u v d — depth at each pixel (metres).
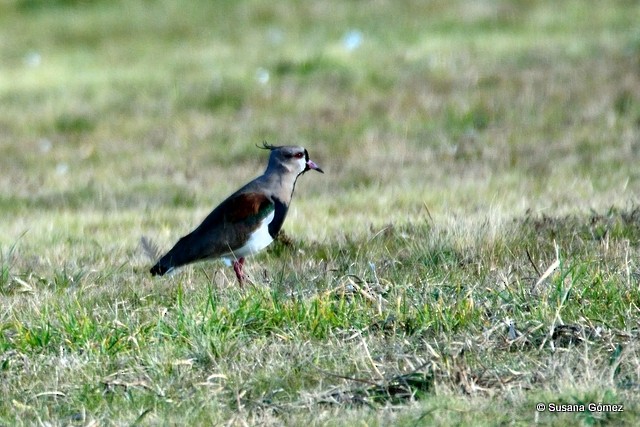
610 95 22.77
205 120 24.06
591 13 29.09
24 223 16.44
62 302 10.99
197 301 10.61
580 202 15.09
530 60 25.67
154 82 27.12
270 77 26.50
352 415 8.12
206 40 30.61
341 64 26.69
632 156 18.88
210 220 11.84
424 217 14.08
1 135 23.94
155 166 21.02
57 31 32.69
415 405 8.23
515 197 16.06
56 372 9.20
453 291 10.52
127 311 10.65
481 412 7.99
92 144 23.03
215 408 8.49
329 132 22.47
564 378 8.34
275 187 12.27
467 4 30.77
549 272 10.12
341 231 13.94
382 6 31.45
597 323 9.46
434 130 22.05
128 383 8.96
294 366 9.12
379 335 9.73
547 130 21.27
